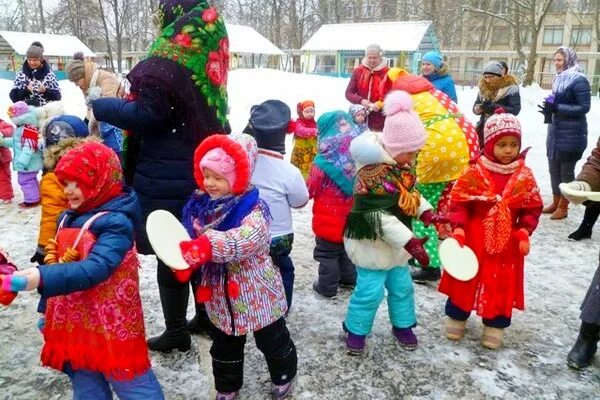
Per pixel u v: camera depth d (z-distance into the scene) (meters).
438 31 38.59
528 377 2.99
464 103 18.50
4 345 3.22
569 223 6.04
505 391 2.86
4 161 6.33
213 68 2.83
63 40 32.56
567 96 5.83
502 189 3.09
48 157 2.78
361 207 2.92
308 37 46.53
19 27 53.00
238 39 30.94
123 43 44.75
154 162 2.80
